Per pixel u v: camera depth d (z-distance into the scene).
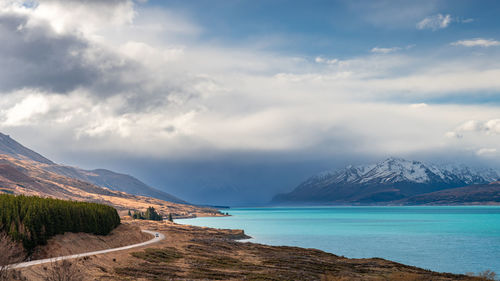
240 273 68.81
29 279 47.25
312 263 85.75
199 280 60.69
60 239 80.00
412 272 78.12
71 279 47.50
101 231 99.88
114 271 62.28
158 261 75.88
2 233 63.00
